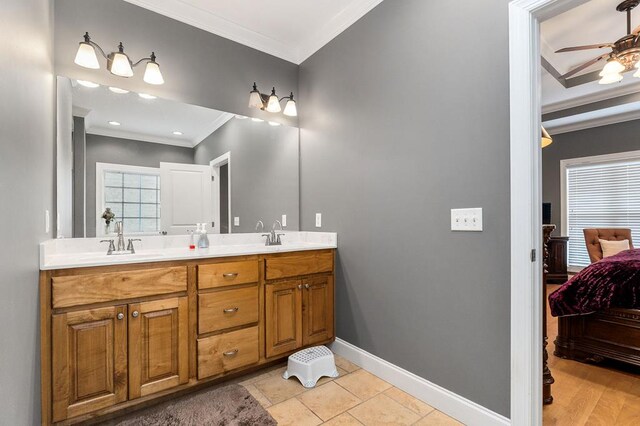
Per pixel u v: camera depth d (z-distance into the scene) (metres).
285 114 2.78
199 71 2.45
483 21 1.60
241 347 2.00
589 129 5.01
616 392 1.93
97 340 1.55
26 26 1.20
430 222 1.83
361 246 2.29
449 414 1.71
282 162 2.84
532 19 1.43
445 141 1.76
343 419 1.67
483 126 1.59
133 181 2.19
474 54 1.63
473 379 1.62
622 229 4.36
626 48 2.61
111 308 1.58
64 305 1.47
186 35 2.39
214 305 1.90
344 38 2.45
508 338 1.49
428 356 1.83
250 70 2.70
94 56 1.89
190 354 1.81
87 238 2.02
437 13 1.81
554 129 5.26
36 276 1.36
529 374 1.41
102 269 1.56
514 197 1.46
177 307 1.77
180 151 2.37
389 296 2.07
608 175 4.89
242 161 2.64
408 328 1.95
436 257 1.80
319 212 2.69
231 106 2.60
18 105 1.08
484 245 1.58
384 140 2.12
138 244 2.20
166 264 1.74
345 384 2.03
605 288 2.20
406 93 1.97
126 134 2.17
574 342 2.38
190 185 2.41
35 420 1.32
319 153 2.69
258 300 2.08
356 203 2.33
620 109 4.38
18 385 1.05
